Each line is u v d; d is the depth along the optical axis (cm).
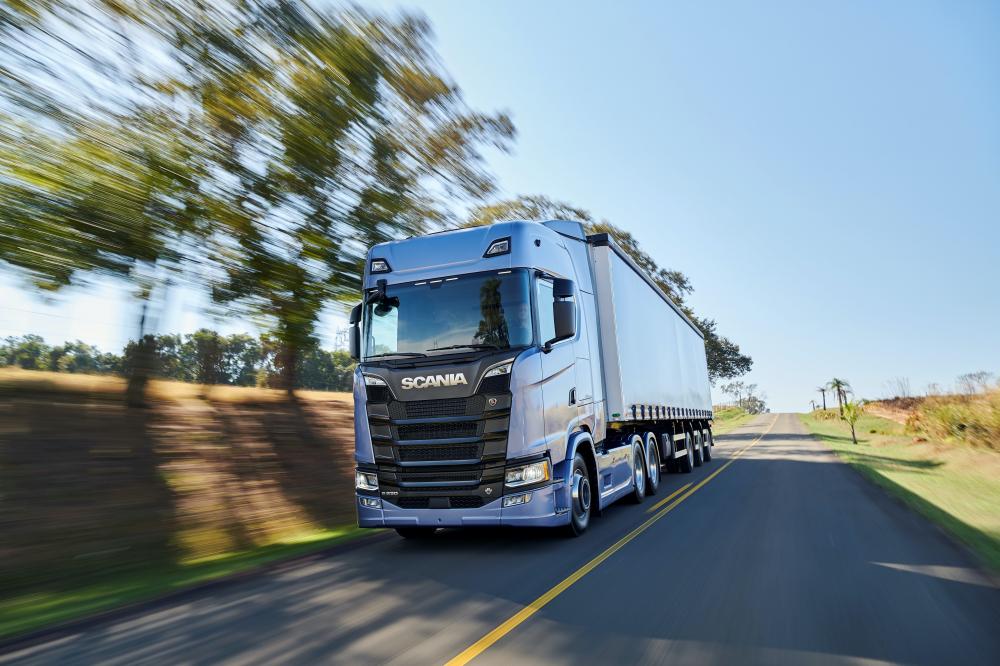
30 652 450
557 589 571
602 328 1012
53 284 963
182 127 1105
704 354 2430
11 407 1225
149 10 991
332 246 1302
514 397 734
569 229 983
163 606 556
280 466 1411
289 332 1296
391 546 830
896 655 407
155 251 1088
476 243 805
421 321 788
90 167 981
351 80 1242
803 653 410
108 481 1044
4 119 896
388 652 421
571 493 811
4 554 745
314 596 574
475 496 735
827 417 8462
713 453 2759
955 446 2386
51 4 891
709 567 647
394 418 764
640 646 423
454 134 1465
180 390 1786
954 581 591
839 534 830
